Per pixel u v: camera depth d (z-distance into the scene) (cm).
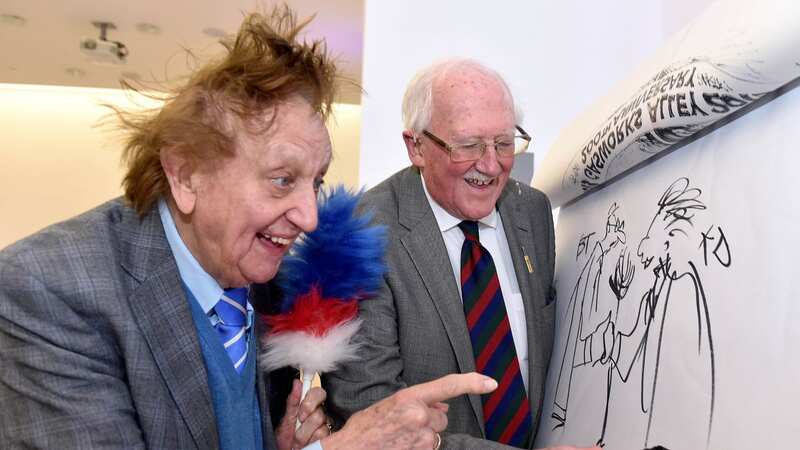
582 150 119
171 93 79
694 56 80
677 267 85
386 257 114
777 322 65
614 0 216
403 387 107
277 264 85
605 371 102
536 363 123
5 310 70
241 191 76
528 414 119
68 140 532
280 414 106
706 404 74
